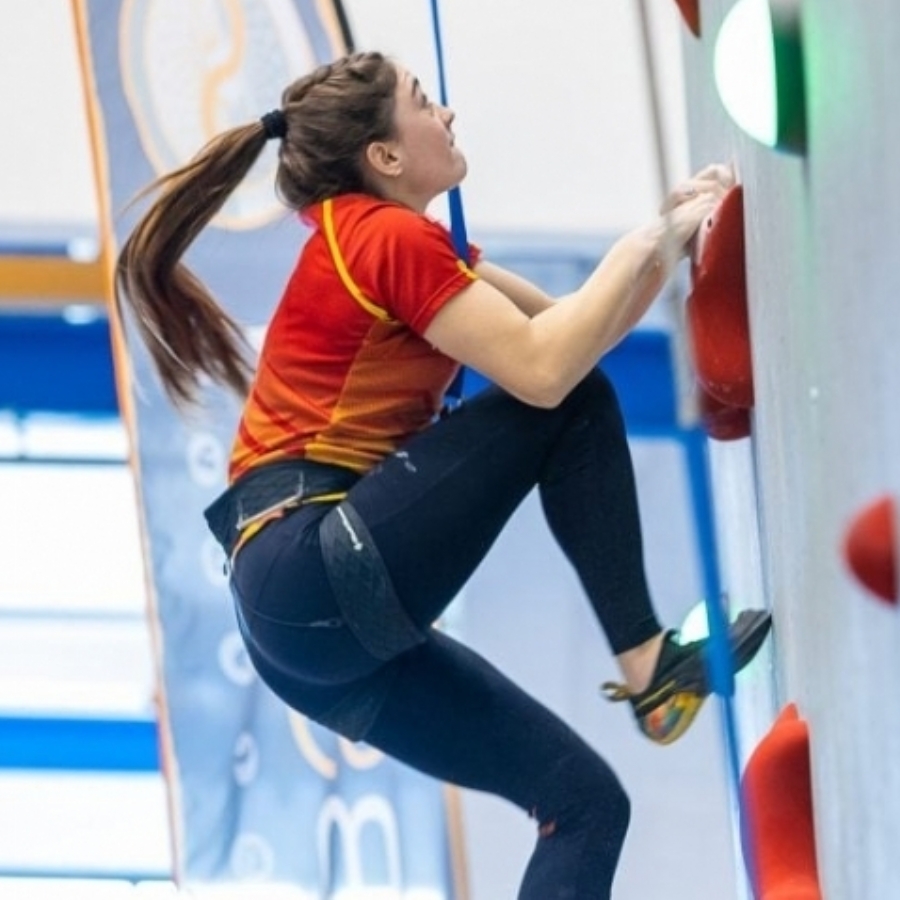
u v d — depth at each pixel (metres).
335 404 7.50
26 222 16.97
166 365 8.31
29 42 17.12
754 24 6.02
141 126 13.70
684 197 7.87
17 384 18.30
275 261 12.82
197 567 14.36
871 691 5.20
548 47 16.84
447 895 14.53
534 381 7.12
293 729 14.50
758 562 8.08
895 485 4.66
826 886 6.24
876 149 4.87
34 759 18.22
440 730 7.79
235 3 13.75
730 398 7.93
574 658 17.36
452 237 7.87
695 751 17.06
